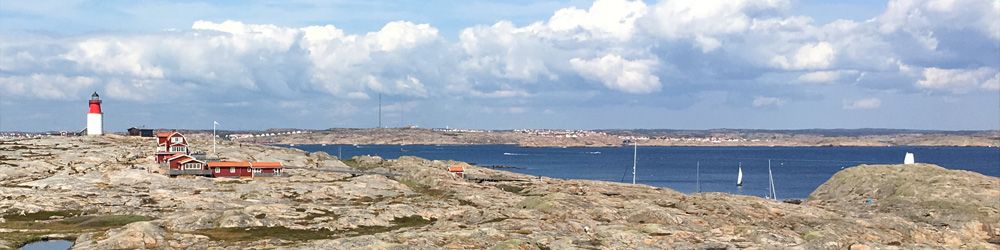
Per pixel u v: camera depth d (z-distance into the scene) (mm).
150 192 143625
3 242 94188
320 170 191750
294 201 139875
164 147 194125
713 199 139250
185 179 163500
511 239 89875
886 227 113438
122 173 165000
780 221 119250
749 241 92938
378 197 149125
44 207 124500
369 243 86688
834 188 172875
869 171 171125
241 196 143250
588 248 87250
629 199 146000
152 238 92000
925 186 150500
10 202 128000
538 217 112438
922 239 109625
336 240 89438
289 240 95562
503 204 135625
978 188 145375
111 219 114750
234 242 92688
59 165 177625
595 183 184000
